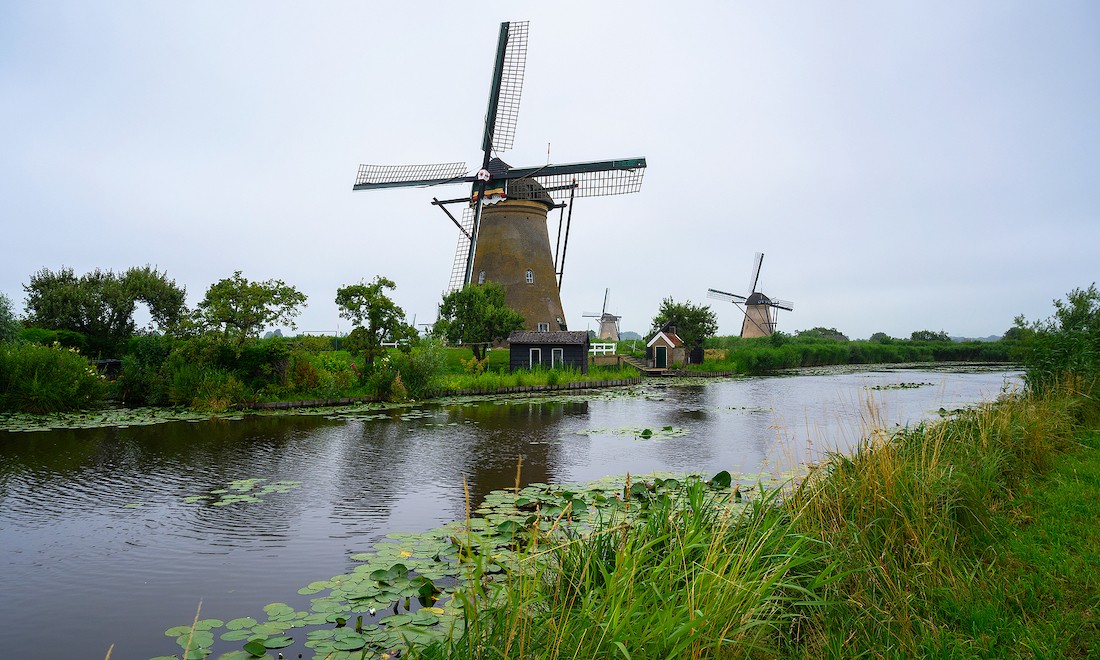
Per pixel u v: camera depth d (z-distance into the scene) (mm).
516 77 38656
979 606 4574
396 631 5043
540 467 11523
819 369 51719
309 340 23281
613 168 38000
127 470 11195
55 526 8039
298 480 10492
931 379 37906
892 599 4633
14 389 17875
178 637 5055
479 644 3375
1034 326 14109
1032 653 4039
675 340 47062
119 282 33781
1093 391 11898
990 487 6883
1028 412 9297
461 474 10938
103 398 19969
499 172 39625
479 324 31516
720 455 12688
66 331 27297
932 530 5367
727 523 4938
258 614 5574
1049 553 5438
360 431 15703
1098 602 4594
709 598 3803
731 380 38625
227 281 20469
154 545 7363
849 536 5223
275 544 7371
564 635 3436
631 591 3723
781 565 4211
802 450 12984
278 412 19266
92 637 5184
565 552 5016
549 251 43000
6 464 11570
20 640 5137
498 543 6938
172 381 19750
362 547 7254
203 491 9773
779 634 4270
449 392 25172
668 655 3367
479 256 41750
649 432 14977
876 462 6258
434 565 6445
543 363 33688
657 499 7027
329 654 4680
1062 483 7289
